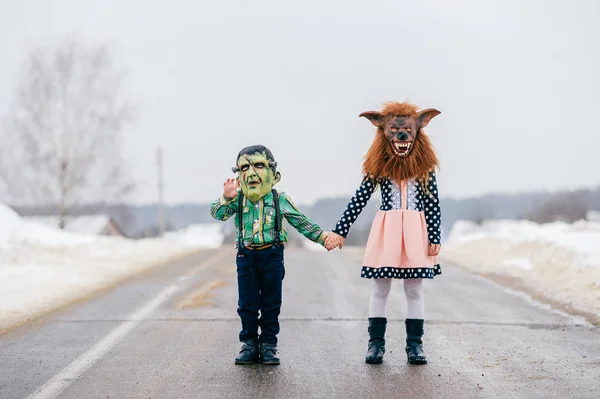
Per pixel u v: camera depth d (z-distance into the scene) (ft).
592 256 38.11
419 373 17.65
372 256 18.99
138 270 40.47
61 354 19.51
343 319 25.26
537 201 226.17
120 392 15.89
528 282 34.65
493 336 22.26
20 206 104.83
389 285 19.20
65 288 31.40
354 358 19.27
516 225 63.46
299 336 22.24
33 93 103.96
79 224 108.27
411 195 19.01
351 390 16.08
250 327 18.72
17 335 22.06
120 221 159.53
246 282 18.72
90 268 38.88
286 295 31.35
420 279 19.10
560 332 22.89
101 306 27.66
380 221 19.13
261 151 18.62
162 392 15.90
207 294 30.94
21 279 32.96
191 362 18.69
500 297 30.55
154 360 18.88
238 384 16.56
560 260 39.22
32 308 26.45
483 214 221.87
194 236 224.74
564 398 15.49
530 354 19.74
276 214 18.69
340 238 19.35
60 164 104.17
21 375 17.30
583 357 19.35
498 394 15.78
